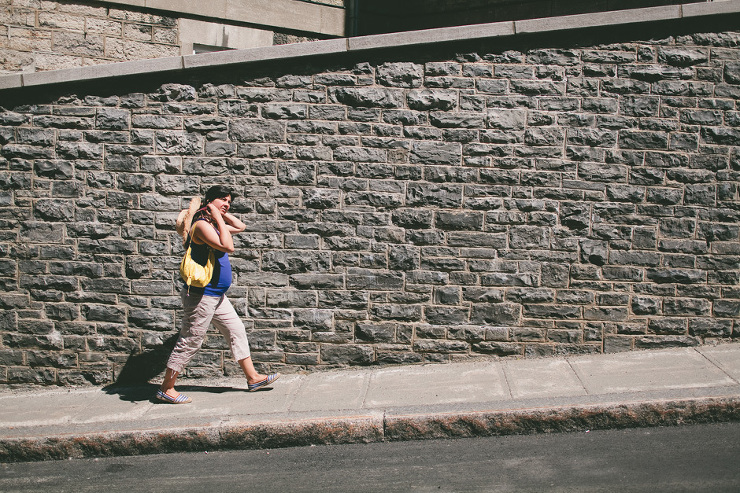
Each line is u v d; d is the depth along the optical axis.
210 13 8.68
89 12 8.16
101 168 5.93
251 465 4.47
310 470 4.32
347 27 9.57
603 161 5.80
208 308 5.21
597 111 5.79
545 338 5.89
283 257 5.92
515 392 5.07
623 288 5.84
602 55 5.78
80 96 5.90
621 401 4.70
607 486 3.79
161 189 5.91
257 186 5.89
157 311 5.99
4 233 5.98
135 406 5.37
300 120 5.86
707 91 5.77
